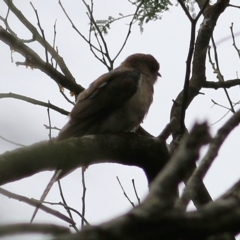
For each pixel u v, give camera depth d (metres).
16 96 11.93
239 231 2.70
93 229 2.54
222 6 12.62
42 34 11.99
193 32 9.14
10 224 2.90
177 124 10.61
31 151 6.95
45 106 12.15
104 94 11.88
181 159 3.17
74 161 7.95
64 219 8.29
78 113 11.59
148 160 9.55
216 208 2.70
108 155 8.94
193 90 11.48
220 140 4.44
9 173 6.73
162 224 2.60
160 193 2.94
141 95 12.24
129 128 12.16
